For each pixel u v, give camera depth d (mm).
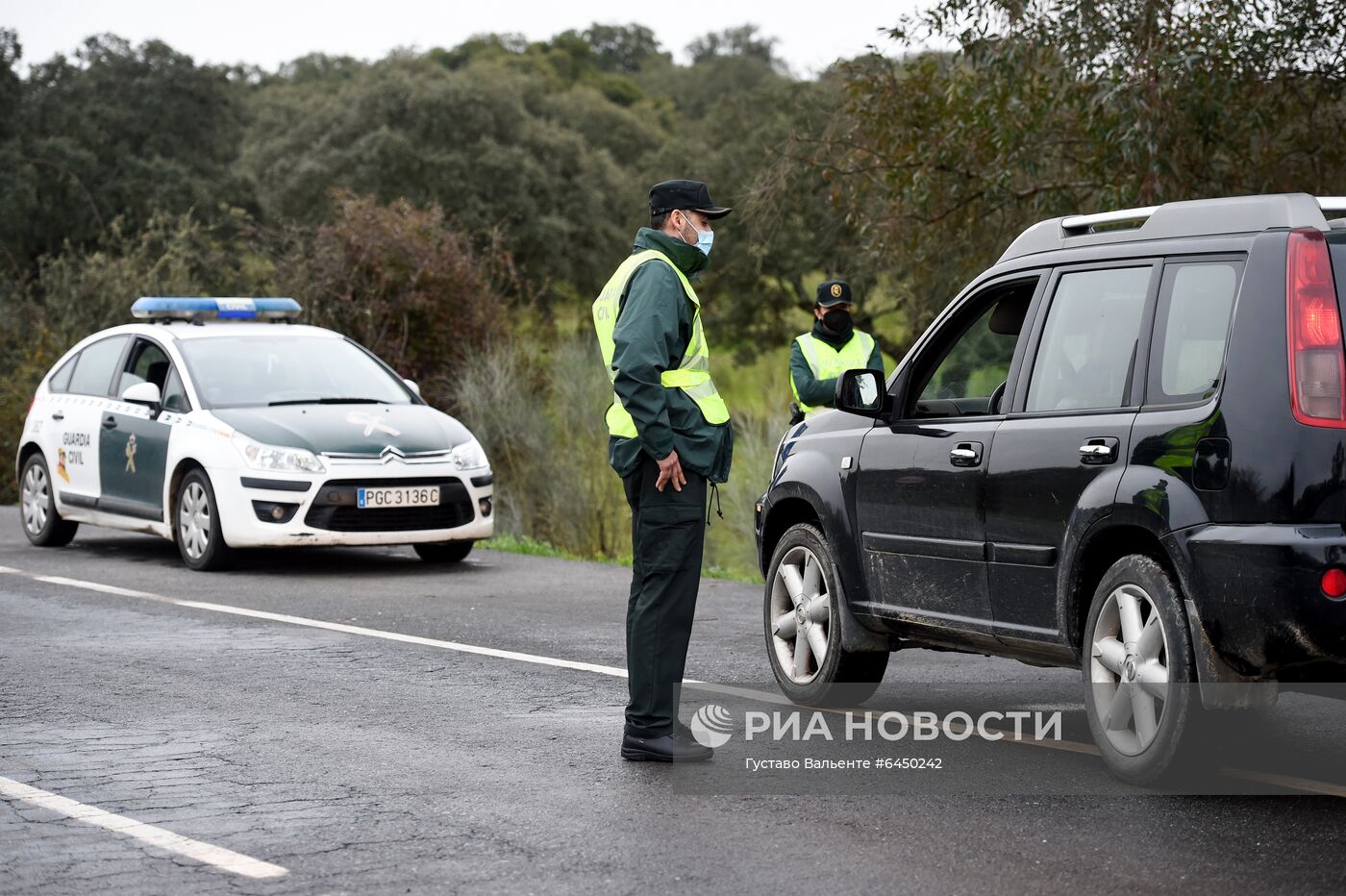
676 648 7203
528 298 27328
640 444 7105
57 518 16453
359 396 15305
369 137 58656
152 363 15734
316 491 13930
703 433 7105
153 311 16484
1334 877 5391
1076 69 15031
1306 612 5906
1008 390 7418
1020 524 7105
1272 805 6367
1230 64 14258
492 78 63375
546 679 9305
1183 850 5723
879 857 5660
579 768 7055
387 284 23422
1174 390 6531
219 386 15055
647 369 6852
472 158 59312
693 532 7164
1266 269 6289
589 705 8523
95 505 15789
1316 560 5895
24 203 50438
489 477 14930
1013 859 5613
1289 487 6008
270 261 26188
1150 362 6691
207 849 5766
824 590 8516
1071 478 6832
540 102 72000
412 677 9367
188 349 15398
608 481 19328
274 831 6016
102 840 5887
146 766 7074
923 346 8086
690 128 69000
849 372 8000
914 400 8109
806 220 32344
